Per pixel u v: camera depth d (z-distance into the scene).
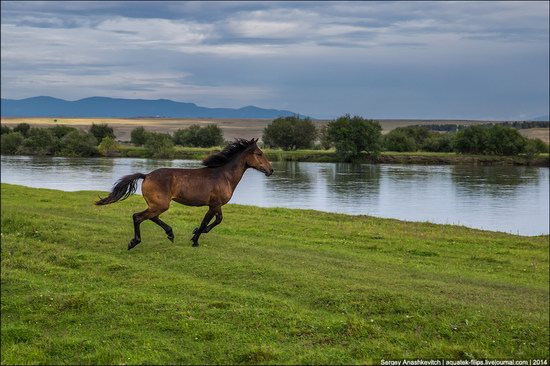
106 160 108.44
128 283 14.68
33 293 13.89
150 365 9.73
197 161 108.12
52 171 79.88
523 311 13.44
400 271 17.73
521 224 41.66
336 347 10.39
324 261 18.05
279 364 9.49
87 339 11.08
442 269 18.73
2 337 11.44
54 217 23.62
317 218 30.59
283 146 143.50
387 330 11.52
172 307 12.45
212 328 11.24
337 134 113.62
